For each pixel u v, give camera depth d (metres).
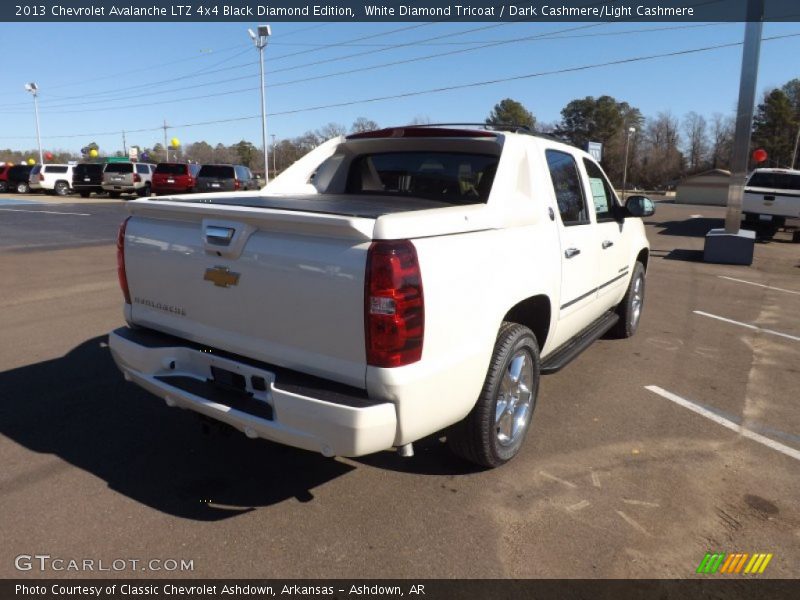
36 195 34.16
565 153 4.39
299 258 2.67
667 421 4.27
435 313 2.68
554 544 2.85
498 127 4.13
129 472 3.44
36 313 6.98
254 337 2.91
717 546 2.86
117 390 4.62
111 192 31.91
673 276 10.88
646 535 2.93
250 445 3.79
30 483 3.30
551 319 3.87
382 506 3.14
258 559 2.72
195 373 3.22
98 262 10.88
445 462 3.62
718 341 6.41
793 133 81.88
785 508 3.20
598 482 3.42
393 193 4.42
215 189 28.22
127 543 2.81
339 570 2.66
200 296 3.09
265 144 31.45
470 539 2.88
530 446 3.85
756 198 17.12
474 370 2.97
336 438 2.56
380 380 2.54
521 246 3.36
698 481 3.45
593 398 4.68
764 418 4.36
